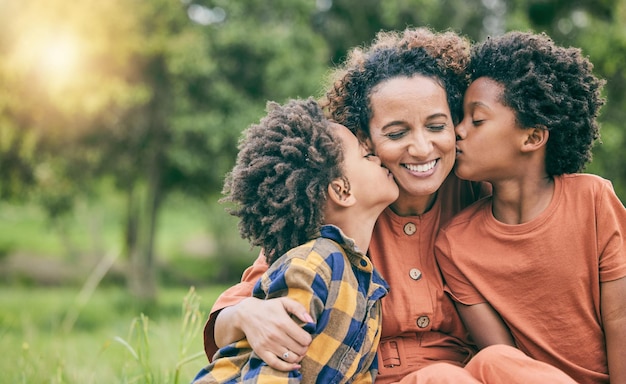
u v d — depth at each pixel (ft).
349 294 5.25
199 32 30.99
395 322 5.79
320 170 5.44
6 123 31.17
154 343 10.69
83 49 29.48
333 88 6.05
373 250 5.99
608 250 5.44
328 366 5.15
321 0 35.01
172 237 76.13
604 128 31.78
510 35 5.79
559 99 5.47
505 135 5.56
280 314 4.98
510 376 4.81
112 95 30.12
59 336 12.87
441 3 32.96
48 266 58.59
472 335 5.85
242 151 5.66
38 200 38.22
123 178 36.14
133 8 29.81
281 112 5.70
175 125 30.71
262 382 4.86
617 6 34.17
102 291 40.98
